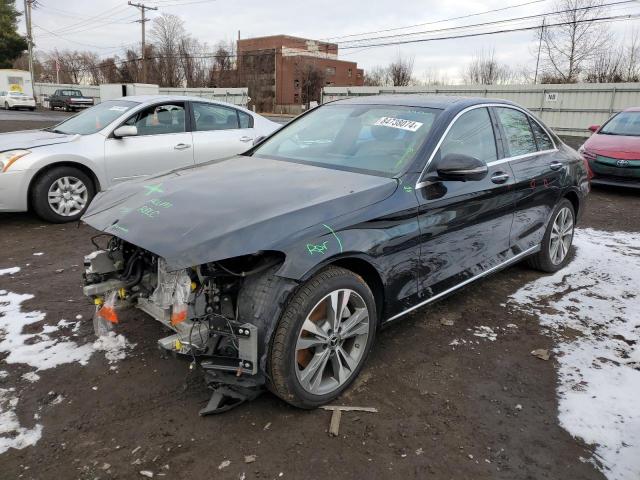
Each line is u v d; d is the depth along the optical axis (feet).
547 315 13.33
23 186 19.77
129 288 9.98
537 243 15.35
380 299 10.18
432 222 10.72
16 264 16.07
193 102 24.41
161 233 8.50
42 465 7.69
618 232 22.07
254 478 7.54
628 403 9.61
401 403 9.42
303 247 8.39
